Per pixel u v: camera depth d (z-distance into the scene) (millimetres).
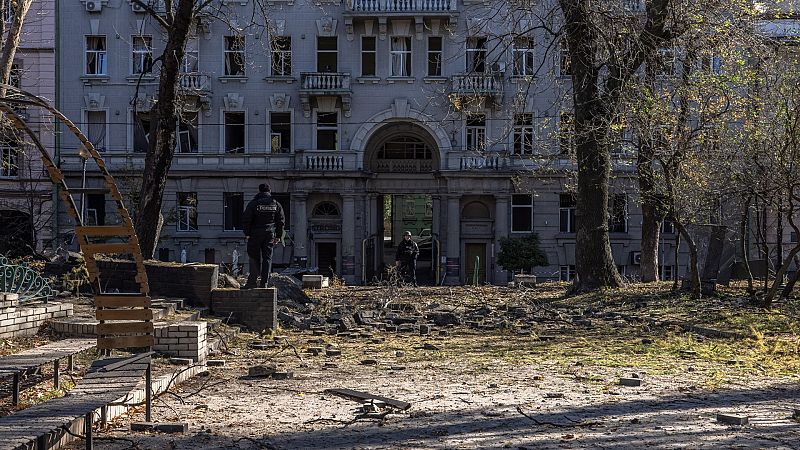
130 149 45625
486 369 11734
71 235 44000
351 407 8898
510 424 8008
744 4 21672
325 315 19312
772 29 26312
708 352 13430
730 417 8008
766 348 13742
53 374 10031
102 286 17250
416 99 45531
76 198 45344
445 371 11555
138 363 8289
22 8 20203
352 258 45594
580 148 25016
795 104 18719
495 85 44000
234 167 45719
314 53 45656
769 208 21672
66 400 6820
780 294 21875
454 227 45844
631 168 36344
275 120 46188
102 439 7320
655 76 22562
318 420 8195
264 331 15812
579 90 24266
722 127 20516
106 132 45688
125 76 45562
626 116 21875
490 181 45594
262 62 45562
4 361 8820
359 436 7496
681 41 22203
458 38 44875
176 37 20859
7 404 8453
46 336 12688
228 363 12383
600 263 25281
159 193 21109
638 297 22750
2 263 15500
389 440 7336
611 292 24078
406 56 45781
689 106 21203
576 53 23812
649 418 8273
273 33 26797
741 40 21219
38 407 6613
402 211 51062
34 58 45844
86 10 45406
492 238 46281
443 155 45625
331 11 45562
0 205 45250
